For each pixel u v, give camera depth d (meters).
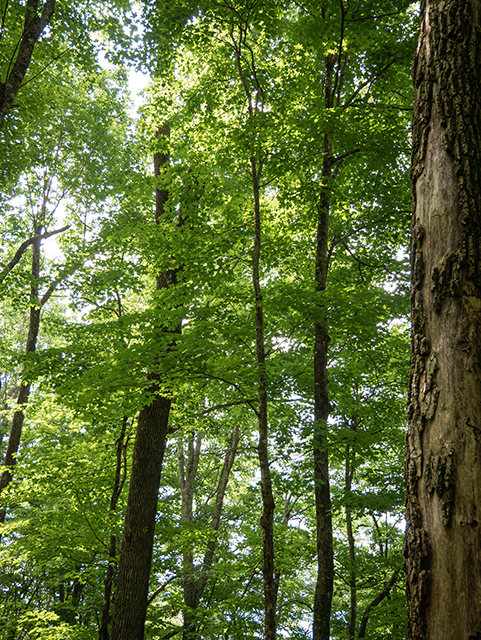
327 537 7.23
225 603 9.60
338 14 7.47
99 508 8.62
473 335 2.26
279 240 8.00
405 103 9.48
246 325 6.59
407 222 9.39
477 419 2.12
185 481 15.66
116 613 7.78
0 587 10.38
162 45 9.85
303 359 9.08
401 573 8.57
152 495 8.48
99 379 6.46
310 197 8.41
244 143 7.02
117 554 9.02
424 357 2.42
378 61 8.70
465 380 2.20
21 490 9.68
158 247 8.10
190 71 10.57
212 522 14.34
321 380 8.05
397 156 8.20
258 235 7.20
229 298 7.11
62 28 10.66
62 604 9.63
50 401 11.88
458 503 2.04
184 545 9.04
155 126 10.68
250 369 6.31
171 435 13.30
